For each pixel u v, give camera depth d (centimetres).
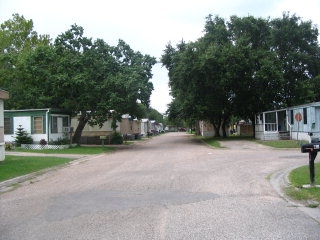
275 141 3272
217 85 3947
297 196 941
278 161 1795
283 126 4106
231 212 805
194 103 4200
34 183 1363
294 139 3422
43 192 1147
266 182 1195
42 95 3488
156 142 4656
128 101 3341
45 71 3312
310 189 1006
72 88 3275
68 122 3525
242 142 3434
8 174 1523
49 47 3453
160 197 984
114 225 725
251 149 2783
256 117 4488
